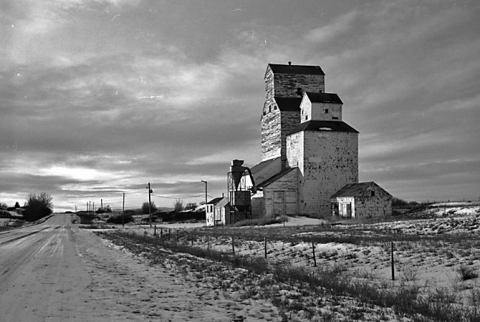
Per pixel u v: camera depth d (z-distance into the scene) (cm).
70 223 11456
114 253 2811
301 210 6266
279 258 2319
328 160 6341
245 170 7131
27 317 1023
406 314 1033
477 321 936
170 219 11106
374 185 5697
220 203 7312
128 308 1128
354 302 1178
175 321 993
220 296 1291
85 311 1089
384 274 1645
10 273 1811
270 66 7462
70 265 2111
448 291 1286
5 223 10031
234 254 2511
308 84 7406
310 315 1032
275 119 7244
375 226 4019
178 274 1773
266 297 1259
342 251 2205
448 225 3441
